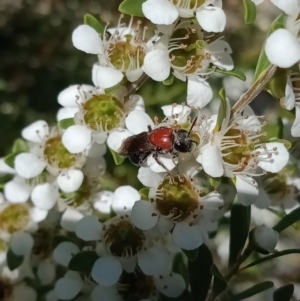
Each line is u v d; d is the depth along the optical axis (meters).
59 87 0.08
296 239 0.06
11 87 0.08
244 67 0.08
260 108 0.08
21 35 0.09
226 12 0.09
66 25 0.09
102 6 0.09
